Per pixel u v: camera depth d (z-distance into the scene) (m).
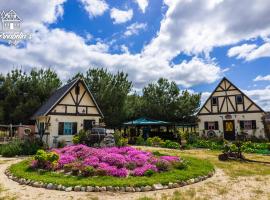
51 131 20.59
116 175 8.88
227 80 29.28
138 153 12.38
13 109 26.22
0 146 17.52
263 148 19.17
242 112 27.53
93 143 19.09
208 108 30.19
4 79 27.86
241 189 7.69
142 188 7.48
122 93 30.48
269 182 8.63
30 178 8.52
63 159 10.68
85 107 23.25
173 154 16.23
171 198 6.68
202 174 9.31
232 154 14.23
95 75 31.98
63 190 7.44
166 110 35.94
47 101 25.73
